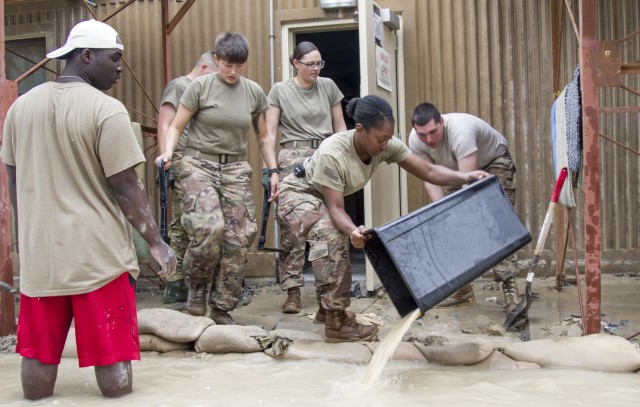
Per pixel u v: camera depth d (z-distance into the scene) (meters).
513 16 6.54
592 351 3.73
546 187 6.52
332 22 6.82
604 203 6.48
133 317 3.36
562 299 5.55
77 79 3.29
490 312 5.16
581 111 4.08
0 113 4.71
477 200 3.66
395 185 6.54
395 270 3.70
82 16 7.34
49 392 3.36
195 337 4.31
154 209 7.20
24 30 7.51
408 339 4.31
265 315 5.39
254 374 3.81
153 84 7.25
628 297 5.52
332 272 4.18
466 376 3.64
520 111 6.55
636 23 6.36
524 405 3.09
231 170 4.91
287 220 4.38
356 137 3.93
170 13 7.22
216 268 4.84
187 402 3.24
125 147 3.22
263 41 6.99
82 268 3.17
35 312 3.26
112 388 3.32
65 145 3.19
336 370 3.86
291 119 5.77
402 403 3.15
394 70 6.62
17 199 3.31
